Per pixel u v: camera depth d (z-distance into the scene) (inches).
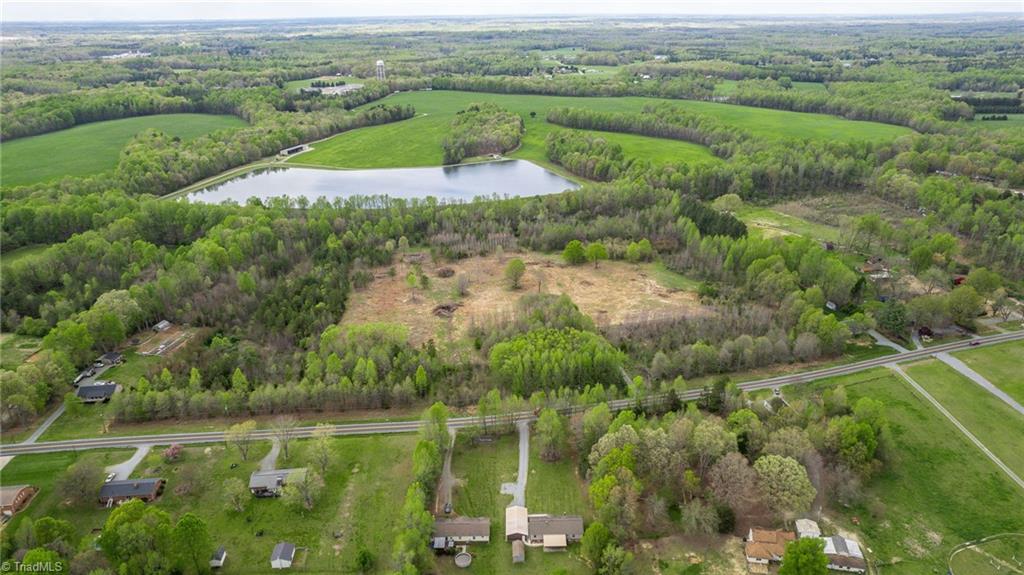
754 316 6796.3
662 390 5639.8
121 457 5022.1
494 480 4803.2
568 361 5777.6
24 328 6752.0
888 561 4062.5
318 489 4542.3
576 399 5482.3
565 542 4185.5
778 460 4370.1
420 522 4128.9
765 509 4407.0
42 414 5551.2
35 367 5600.4
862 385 5885.8
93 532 4271.7
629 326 6860.2
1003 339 6643.7
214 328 7003.0
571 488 4712.1
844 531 4271.7
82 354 6186.0
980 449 5068.9
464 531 4242.1
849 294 7288.4
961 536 4266.7
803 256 7775.6
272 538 4271.7
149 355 6456.7
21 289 7381.9
